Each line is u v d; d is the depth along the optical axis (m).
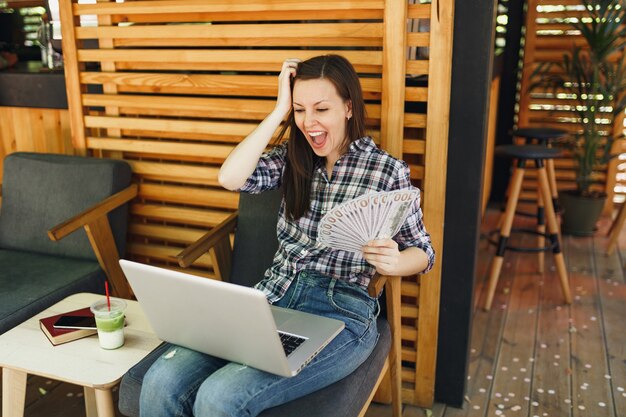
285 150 1.83
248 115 2.21
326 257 1.68
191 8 2.13
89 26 2.35
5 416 1.65
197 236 2.44
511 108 4.38
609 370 2.36
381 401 2.19
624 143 4.07
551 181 3.26
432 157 1.91
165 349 1.62
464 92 1.84
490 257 3.57
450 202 1.95
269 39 2.08
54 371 1.51
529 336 2.63
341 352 1.53
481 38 1.78
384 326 1.80
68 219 2.15
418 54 2.08
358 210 1.41
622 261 3.49
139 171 2.45
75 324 1.69
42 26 2.97
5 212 2.47
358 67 1.98
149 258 2.61
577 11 3.95
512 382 2.29
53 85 2.59
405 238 1.67
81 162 2.38
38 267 2.27
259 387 1.39
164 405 1.45
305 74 1.62
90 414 1.96
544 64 3.84
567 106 4.16
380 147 1.96
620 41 3.88
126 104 2.36
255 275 2.04
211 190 2.37
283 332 1.54
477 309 2.89
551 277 3.27
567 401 2.17
